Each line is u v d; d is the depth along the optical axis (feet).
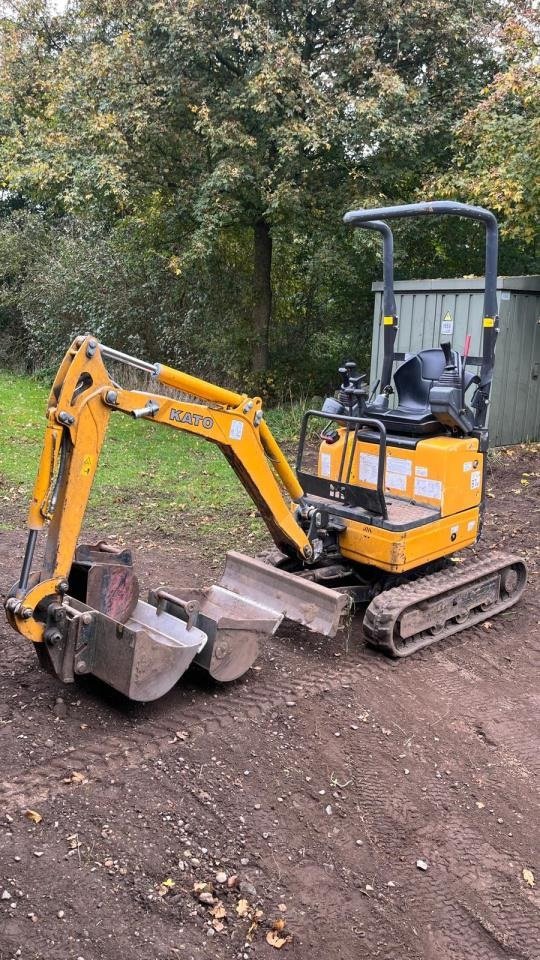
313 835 11.73
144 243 45.65
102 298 49.34
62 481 13.28
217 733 13.73
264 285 44.57
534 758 14.15
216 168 36.99
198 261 40.57
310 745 13.79
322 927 10.15
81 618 13.46
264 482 16.79
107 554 15.83
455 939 10.23
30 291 55.93
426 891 10.93
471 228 40.96
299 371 47.01
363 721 14.71
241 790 12.42
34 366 59.52
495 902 10.85
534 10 34.24
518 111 36.83
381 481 17.01
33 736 13.16
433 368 19.08
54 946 9.27
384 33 38.09
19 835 10.85
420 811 12.50
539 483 31.60
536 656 18.06
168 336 47.67
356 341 47.24
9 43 50.62
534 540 25.52
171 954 9.43
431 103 39.86
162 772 12.54
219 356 45.75
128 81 38.01
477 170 35.83
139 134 37.99
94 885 10.20
